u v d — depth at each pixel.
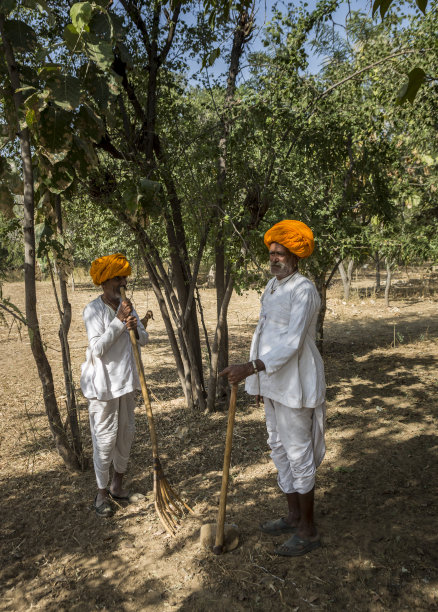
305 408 2.74
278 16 4.68
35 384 6.50
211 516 3.21
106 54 3.17
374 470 3.77
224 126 4.75
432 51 4.96
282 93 4.75
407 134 6.18
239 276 4.52
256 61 4.97
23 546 2.97
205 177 4.68
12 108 3.47
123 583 2.63
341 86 5.71
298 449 2.75
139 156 4.45
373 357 7.52
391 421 4.77
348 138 5.91
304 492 2.76
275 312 2.79
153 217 4.02
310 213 5.14
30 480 3.77
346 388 5.95
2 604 2.51
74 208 4.83
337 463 3.93
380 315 11.59
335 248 5.49
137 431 4.75
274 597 2.46
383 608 2.35
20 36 3.21
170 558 2.81
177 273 5.13
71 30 3.08
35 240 3.57
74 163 3.48
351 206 6.16
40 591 2.59
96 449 3.24
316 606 2.39
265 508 3.29
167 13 4.68
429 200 6.71
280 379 2.72
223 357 5.52
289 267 2.78
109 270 3.13
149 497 3.50
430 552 2.73
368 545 2.82
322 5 4.69
